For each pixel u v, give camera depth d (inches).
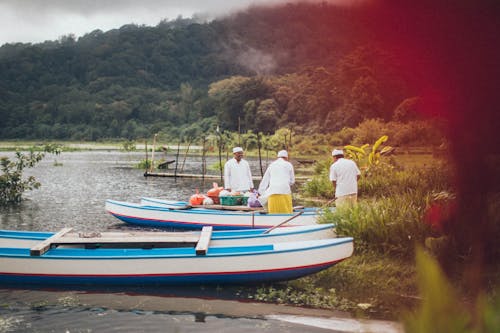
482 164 61.6
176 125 4985.2
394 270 283.4
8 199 670.5
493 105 64.1
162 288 273.6
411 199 354.0
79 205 640.4
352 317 224.7
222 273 271.9
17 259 277.9
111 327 216.1
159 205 514.0
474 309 47.0
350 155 822.5
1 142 4557.1
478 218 60.1
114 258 273.9
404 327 48.7
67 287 276.1
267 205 452.1
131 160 1946.4
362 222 323.3
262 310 237.3
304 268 271.0
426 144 1403.8
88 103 5344.5
